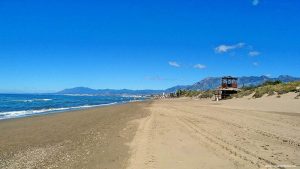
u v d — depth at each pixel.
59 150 14.57
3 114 41.25
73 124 26.12
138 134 18.45
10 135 20.02
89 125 25.06
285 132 17.83
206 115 30.52
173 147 13.95
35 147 15.59
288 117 26.56
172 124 23.14
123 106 58.97
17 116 37.19
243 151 12.73
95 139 17.41
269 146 13.70
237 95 69.69
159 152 13.00
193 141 15.31
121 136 18.06
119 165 11.24
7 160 12.75
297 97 46.50
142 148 14.02
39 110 51.12
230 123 22.77
